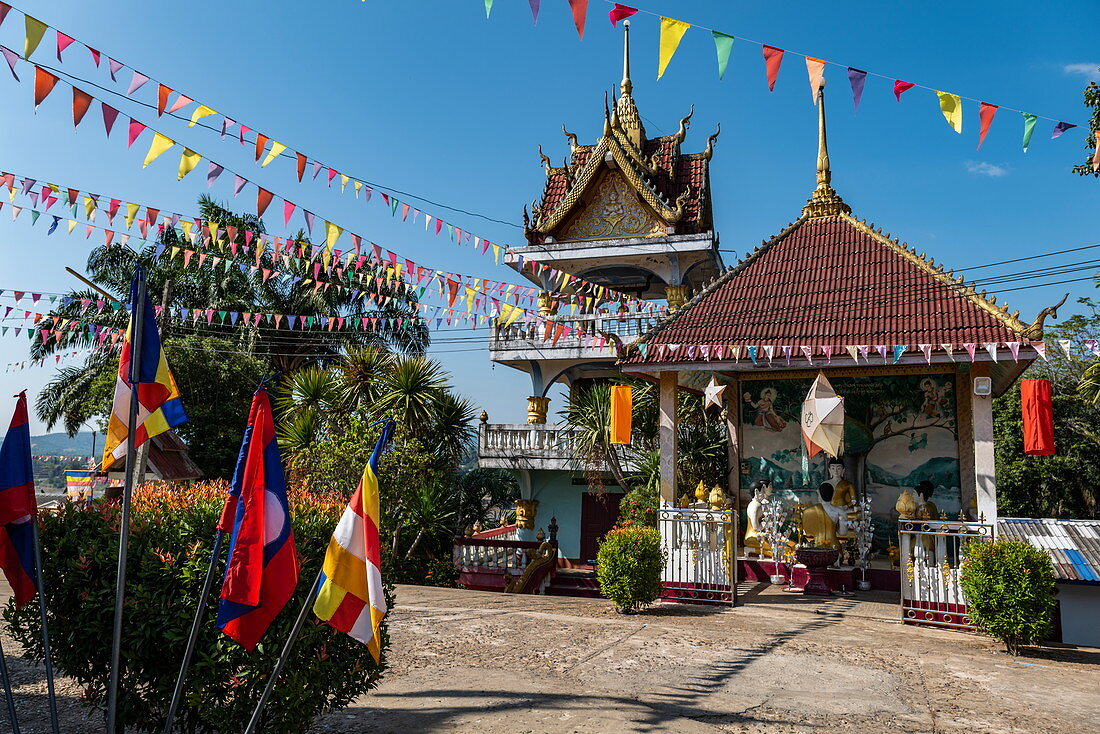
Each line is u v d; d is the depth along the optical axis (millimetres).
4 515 4809
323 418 22094
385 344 32500
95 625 5039
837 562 14180
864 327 12859
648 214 25281
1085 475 26094
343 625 4531
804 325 13352
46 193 8312
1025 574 9359
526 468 23875
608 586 11727
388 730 5938
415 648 8789
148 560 5039
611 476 21938
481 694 6883
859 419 15484
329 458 18891
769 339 13281
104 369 27562
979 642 10148
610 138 25109
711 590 12680
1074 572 10305
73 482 16250
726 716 6441
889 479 15164
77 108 6215
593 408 20250
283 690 4930
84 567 5094
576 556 23969
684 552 13000
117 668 4301
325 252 11039
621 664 8141
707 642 9391
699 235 23984
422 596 13516
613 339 14227
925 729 6270
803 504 15484
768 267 15297
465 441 22891
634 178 25016
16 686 7488
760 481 16016
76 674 5363
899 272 13930
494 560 20875
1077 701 7234
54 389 30719
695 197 25922
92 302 15578
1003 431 26797
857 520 14250
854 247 14969
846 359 12406
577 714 6336
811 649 9164
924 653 9188
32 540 5082
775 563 14789
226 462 25516
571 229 26109
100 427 25125
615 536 12000
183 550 5172
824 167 16312
